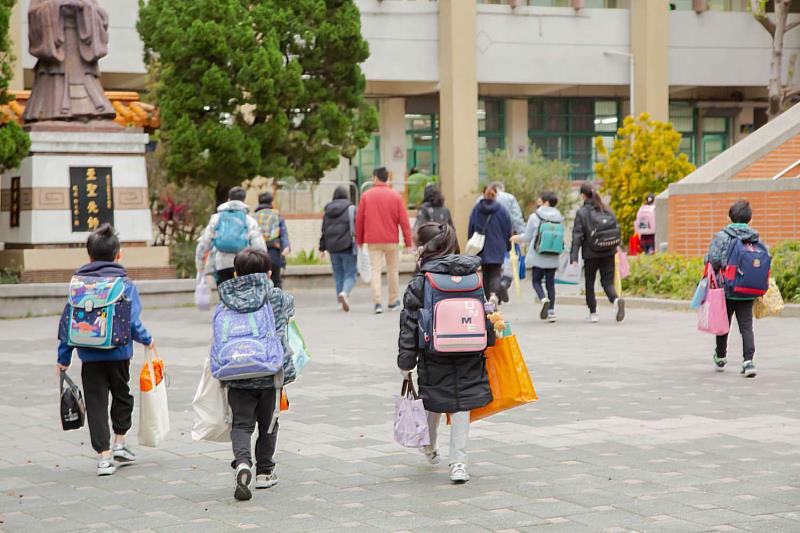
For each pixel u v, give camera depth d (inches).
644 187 1545.3
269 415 350.0
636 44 2096.5
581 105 2242.9
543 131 2218.3
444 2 2004.2
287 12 1331.2
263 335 342.0
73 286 381.7
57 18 1109.1
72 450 430.6
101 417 386.6
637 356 647.8
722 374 571.2
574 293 1082.1
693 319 847.7
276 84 1298.0
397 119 2105.1
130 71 1756.9
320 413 489.4
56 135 1106.7
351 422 467.5
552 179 1900.8
